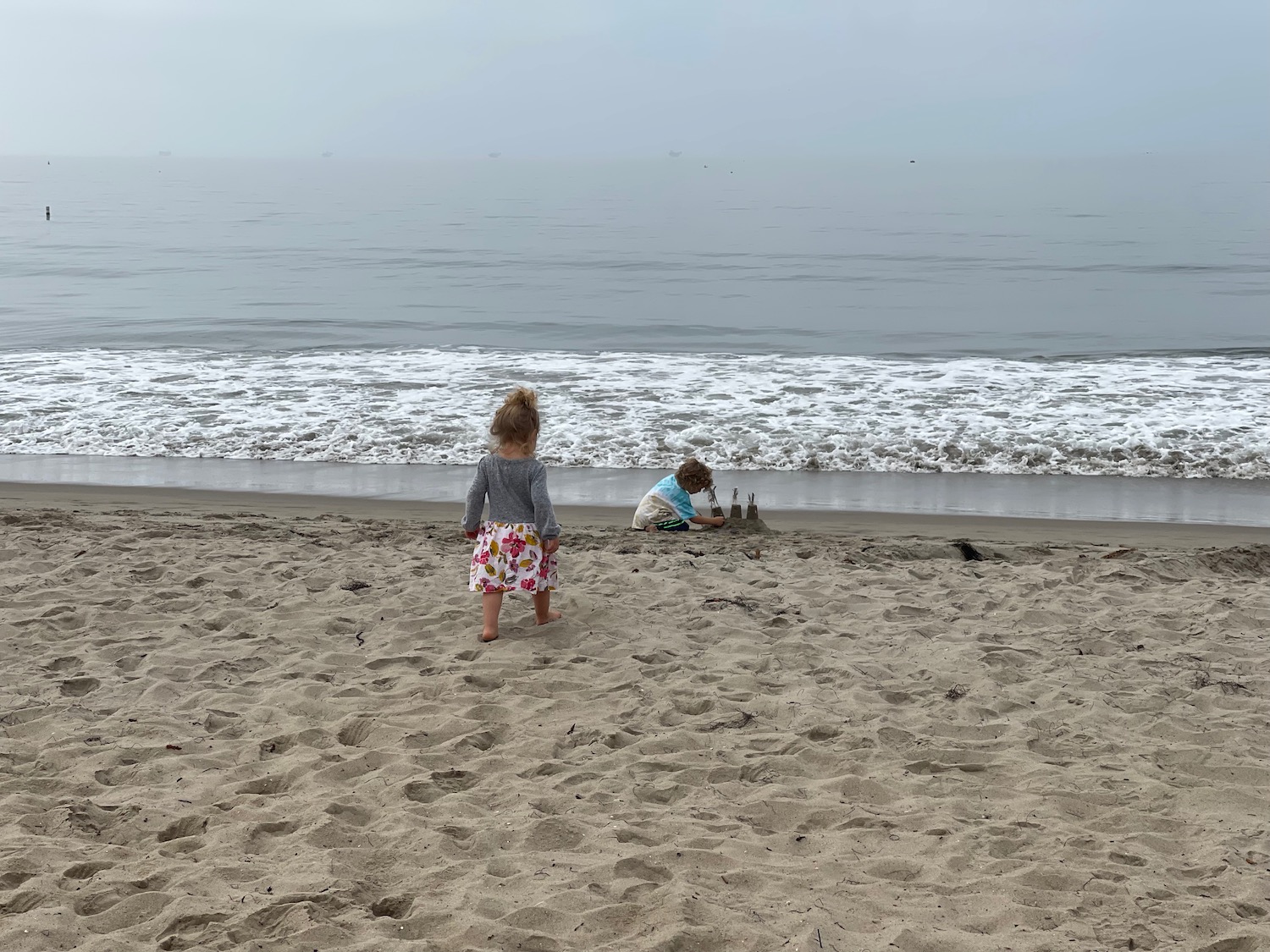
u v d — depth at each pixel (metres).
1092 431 13.64
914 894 3.41
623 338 24.17
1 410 14.52
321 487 11.48
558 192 130.62
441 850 3.59
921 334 25.09
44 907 3.13
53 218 75.44
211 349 20.48
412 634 6.01
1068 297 32.69
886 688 5.33
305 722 4.77
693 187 151.00
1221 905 3.31
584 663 5.58
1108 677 5.52
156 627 6.02
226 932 3.04
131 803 3.89
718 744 4.62
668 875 3.48
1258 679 5.51
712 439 13.45
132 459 12.73
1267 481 11.98
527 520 5.91
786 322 27.23
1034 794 4.19
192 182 179.50
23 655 5.52
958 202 99.88
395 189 144.50
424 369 17.91
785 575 7.37
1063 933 3.18
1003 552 8.43
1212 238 55.28
